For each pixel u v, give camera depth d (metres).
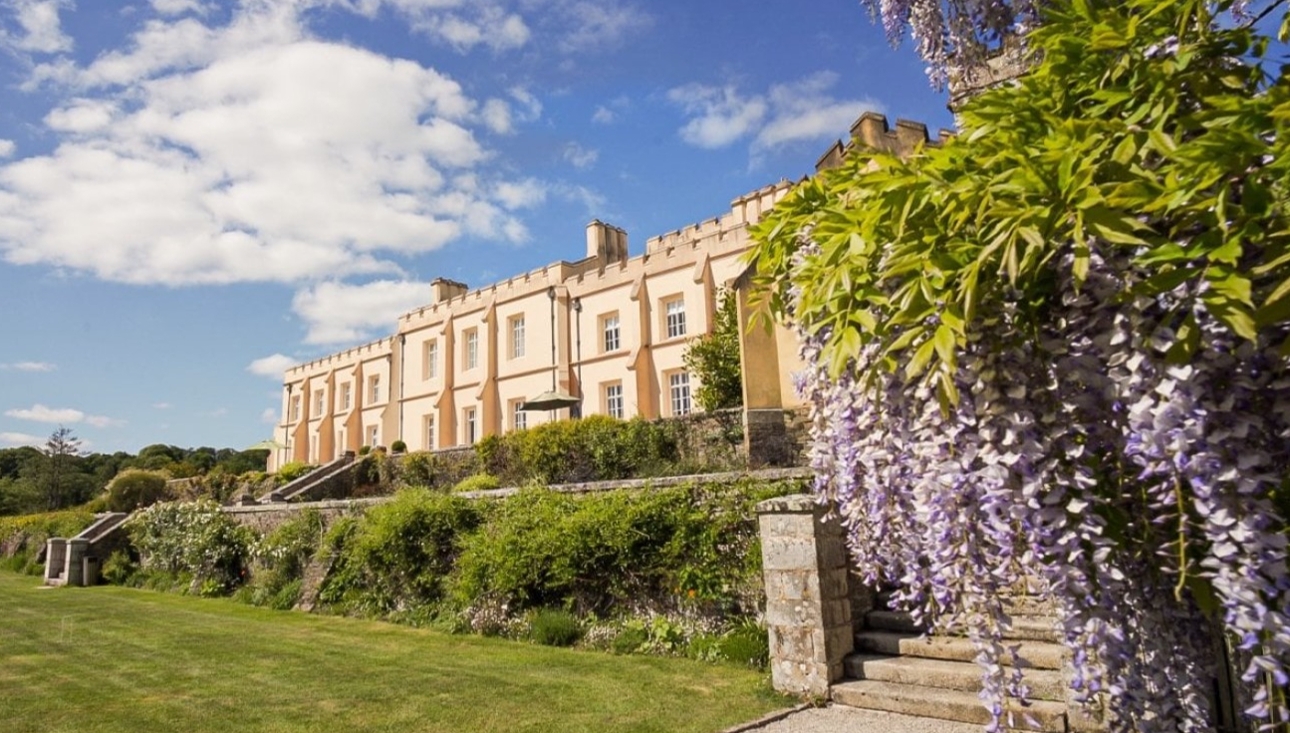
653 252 24.16
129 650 9.43
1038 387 1.82
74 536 20.09
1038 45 2.25
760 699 6.04
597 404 25.05
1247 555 1.54
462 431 29.95
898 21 3.84
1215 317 1.52
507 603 9.58
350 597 12.07
